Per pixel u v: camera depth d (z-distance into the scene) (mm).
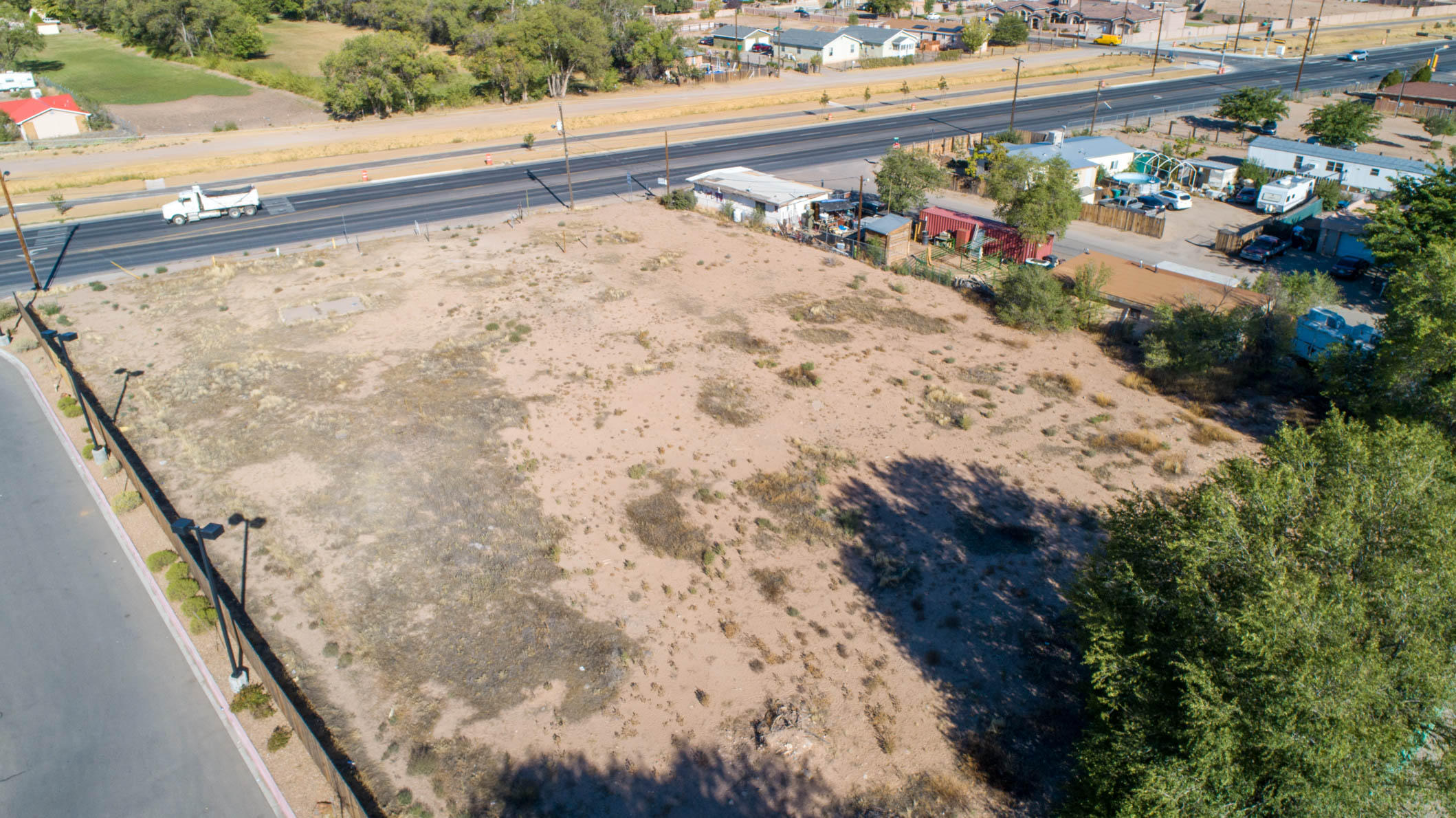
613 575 30000
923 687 26000
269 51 150500
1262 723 16766
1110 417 42031
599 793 22188
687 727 24266
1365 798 16516
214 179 83188
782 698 25375
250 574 28859
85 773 21953
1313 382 45375
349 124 106750
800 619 28516
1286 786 16750
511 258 59500
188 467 34656
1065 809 20969
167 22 142000
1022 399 43438
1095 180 77688
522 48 116500
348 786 20250
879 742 24078
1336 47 152625
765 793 22422
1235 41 159875
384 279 55312
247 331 47500
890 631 28141
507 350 45531
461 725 23906
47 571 29156
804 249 63969
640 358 45312
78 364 43750
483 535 31422
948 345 49312
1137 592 20188
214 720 23578
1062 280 56219
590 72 123688
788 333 49344
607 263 59000
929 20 188375
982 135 94875
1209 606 18703
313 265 58406
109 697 24250
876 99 121062
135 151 91438
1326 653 16578
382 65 109312
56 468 35000
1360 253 59938
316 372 42562
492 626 27344
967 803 22406
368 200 76062
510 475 35000
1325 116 86875
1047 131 93250
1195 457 38750
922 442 39125
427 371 42875
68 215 71312
